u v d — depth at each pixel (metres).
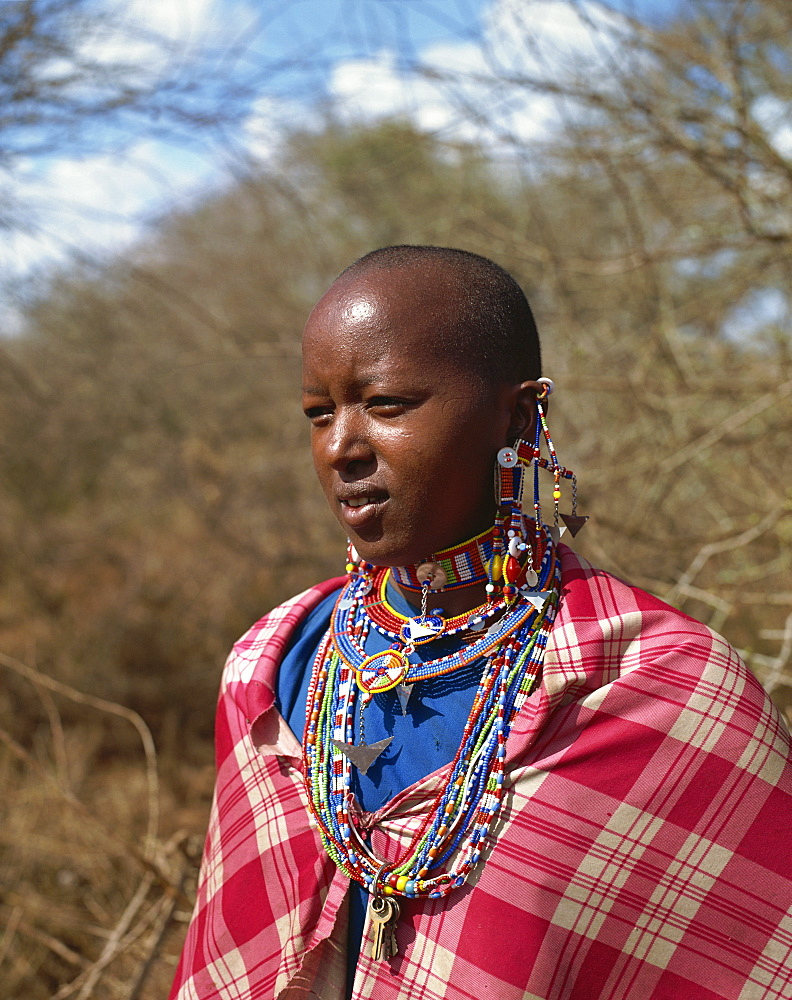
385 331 1.08
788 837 1.08
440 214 5.23
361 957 1.12
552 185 4.02
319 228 5.29
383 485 1.09
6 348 6.31
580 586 1.17
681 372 3.43
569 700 1.12
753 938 1.07
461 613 1.19
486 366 1.10
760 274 3.47
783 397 3.08
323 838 1.17
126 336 6.43
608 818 1.08
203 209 5.81
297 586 5.61
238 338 5.38
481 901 1.08
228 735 1.35
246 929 1.24
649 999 1.08
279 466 5.98
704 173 3.18
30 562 6.07
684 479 3.71
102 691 4.96
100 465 6.73
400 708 1.18
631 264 3.44
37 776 3.95
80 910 3.15
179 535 6.52
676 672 1.11
